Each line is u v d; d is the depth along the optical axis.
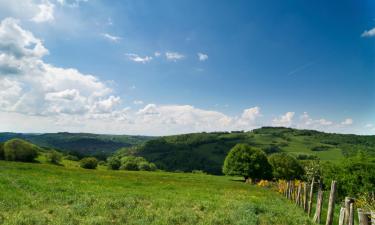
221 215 16.19
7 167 42.44
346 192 33.03
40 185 23.59
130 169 121.56
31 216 13.42
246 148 93.06
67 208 16.16
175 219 14.60
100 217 13.84
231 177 99.50
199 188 36.47
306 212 20.92
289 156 101.94
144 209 16.69
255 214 16.78
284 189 39.41
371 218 9.60
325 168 37.66
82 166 104.62
